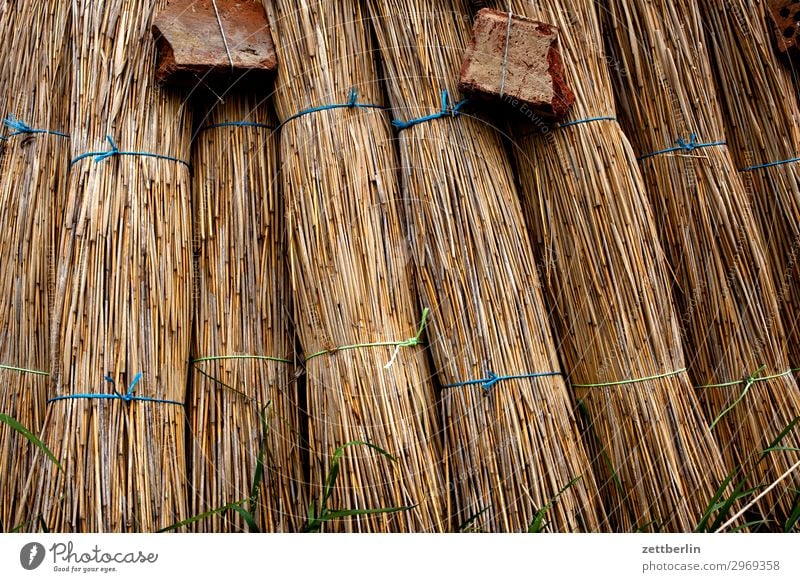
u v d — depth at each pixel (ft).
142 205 7.86
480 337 7.71
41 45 8.89
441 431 7.82
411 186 8.13
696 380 8.61
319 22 8.32
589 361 8.16
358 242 7.87
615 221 8.11
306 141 8.11
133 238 7.73
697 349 8.60
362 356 7.63
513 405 7.59
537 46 8.07
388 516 7.24
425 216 8.01
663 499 7.69
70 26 8.84
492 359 7.67
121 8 8.27
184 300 7.95
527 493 7.39
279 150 8.67
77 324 7.46
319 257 7.85
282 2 8.40
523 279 7.98
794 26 9.43
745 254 8.58
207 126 8.64
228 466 7.73
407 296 8.00
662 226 8.80
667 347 8.05
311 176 8.01
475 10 8.65
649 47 8.92
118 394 7.32
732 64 9.43
